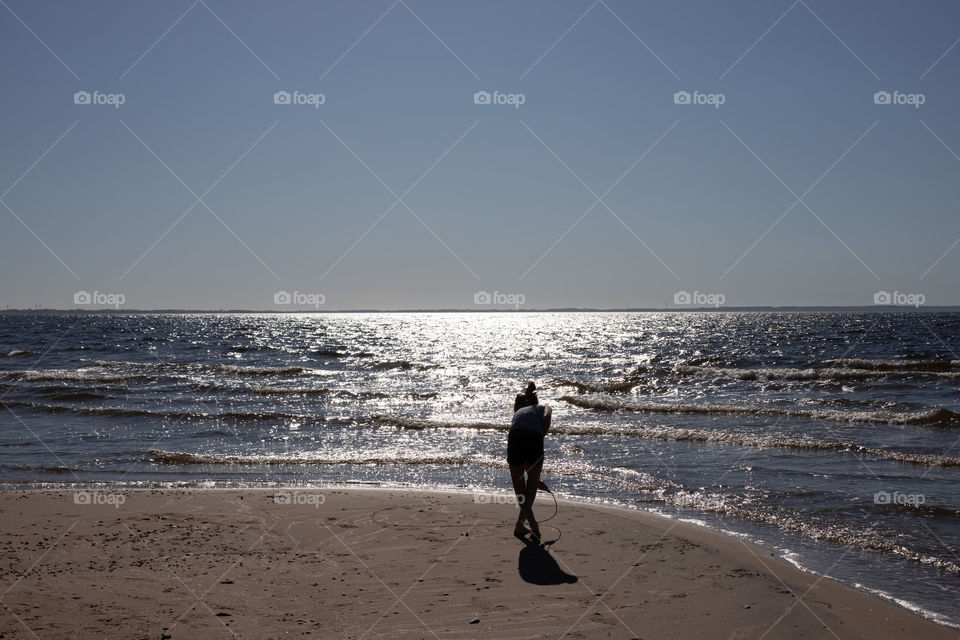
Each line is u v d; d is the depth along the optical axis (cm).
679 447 1382
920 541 760
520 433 725
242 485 1064
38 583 571
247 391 2536
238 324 14850
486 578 595
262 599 540
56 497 928
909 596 595
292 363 4288
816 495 977
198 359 4544
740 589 578
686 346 6003
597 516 824
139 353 5075
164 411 1938
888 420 1705
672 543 710
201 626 483
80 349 5400
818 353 4759
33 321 16338
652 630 488
